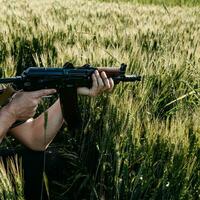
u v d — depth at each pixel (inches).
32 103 82.6
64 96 82.3
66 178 114.5
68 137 129.5
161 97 154.6
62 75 80.6
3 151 105.3
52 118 98.7
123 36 231.5
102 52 164.9
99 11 413.4
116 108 112.3
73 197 109.8
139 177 92.2
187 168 93.0
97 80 80.8
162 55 191.8
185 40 241.9
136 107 119.9
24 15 301.0
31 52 211.9
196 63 180.5
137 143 101.5
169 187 91.7
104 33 237.8
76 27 263.3
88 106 131.3
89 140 122.6
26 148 102.0
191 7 599.2
